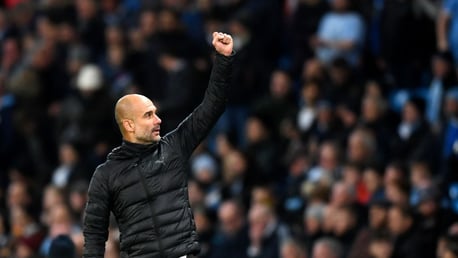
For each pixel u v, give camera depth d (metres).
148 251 27.25
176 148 27.72
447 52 51.88
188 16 62.66
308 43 58.53
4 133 62.50
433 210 43.53
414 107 50.88
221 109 27.80
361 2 57.56
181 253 27.17
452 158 46.53
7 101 64.06
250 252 48.50
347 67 53.59
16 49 68.62
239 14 59.28
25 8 70.06
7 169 62.53
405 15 55.28
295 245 45.75
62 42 65.50
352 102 52.56
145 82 60.44
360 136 48.66
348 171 47.97
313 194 47.66
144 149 27.53
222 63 27.67
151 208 27.34
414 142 50.06
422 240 42.88
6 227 58.06
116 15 67.56
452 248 40.25
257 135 53.78
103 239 27.75
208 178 54.38
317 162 51.06
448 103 48.44
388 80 55.81
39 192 59.19
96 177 27.62
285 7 61.78
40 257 50.44
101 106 58.91
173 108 56.50
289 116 54.16
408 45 55.59
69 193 55.34
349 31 56.94
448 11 52.56
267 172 52.59
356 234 45.50
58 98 64.38
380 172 47.31
